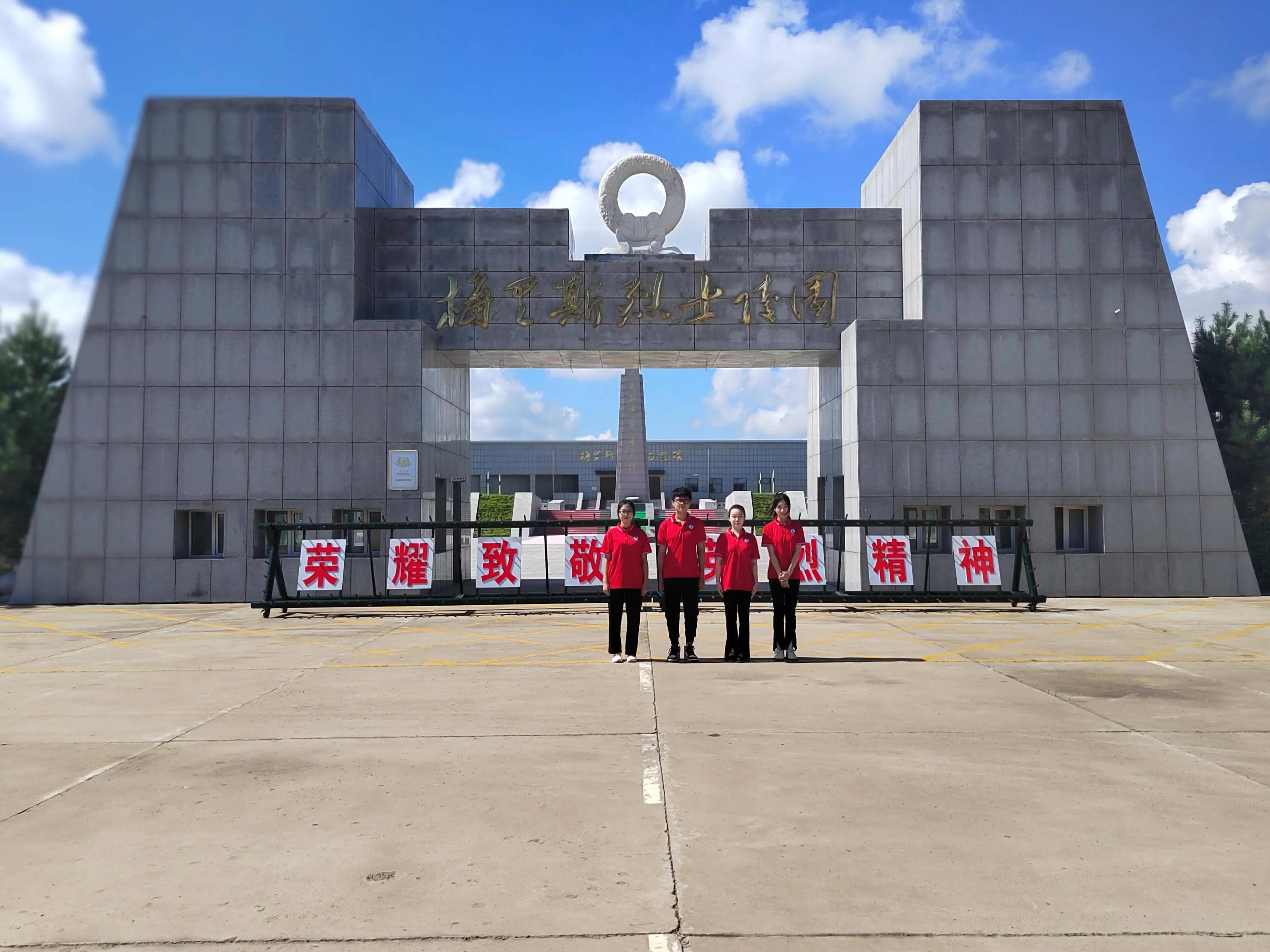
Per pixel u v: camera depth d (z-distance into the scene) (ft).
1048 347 71.87
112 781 21.17
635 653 38.75
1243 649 42.19
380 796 19.88
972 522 58.90
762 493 207.62
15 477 69.46
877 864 15.84
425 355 71.26
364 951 12.87
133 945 13.08
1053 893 14.64
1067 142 72.79
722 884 15.02
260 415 69.87
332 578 58.03
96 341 70.08
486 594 66.39
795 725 26.43
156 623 55.21
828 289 76.79
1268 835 17.30
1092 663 37.99
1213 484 71.61
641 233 80.07
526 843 16.92
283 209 70.69
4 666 39.06
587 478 243.40
